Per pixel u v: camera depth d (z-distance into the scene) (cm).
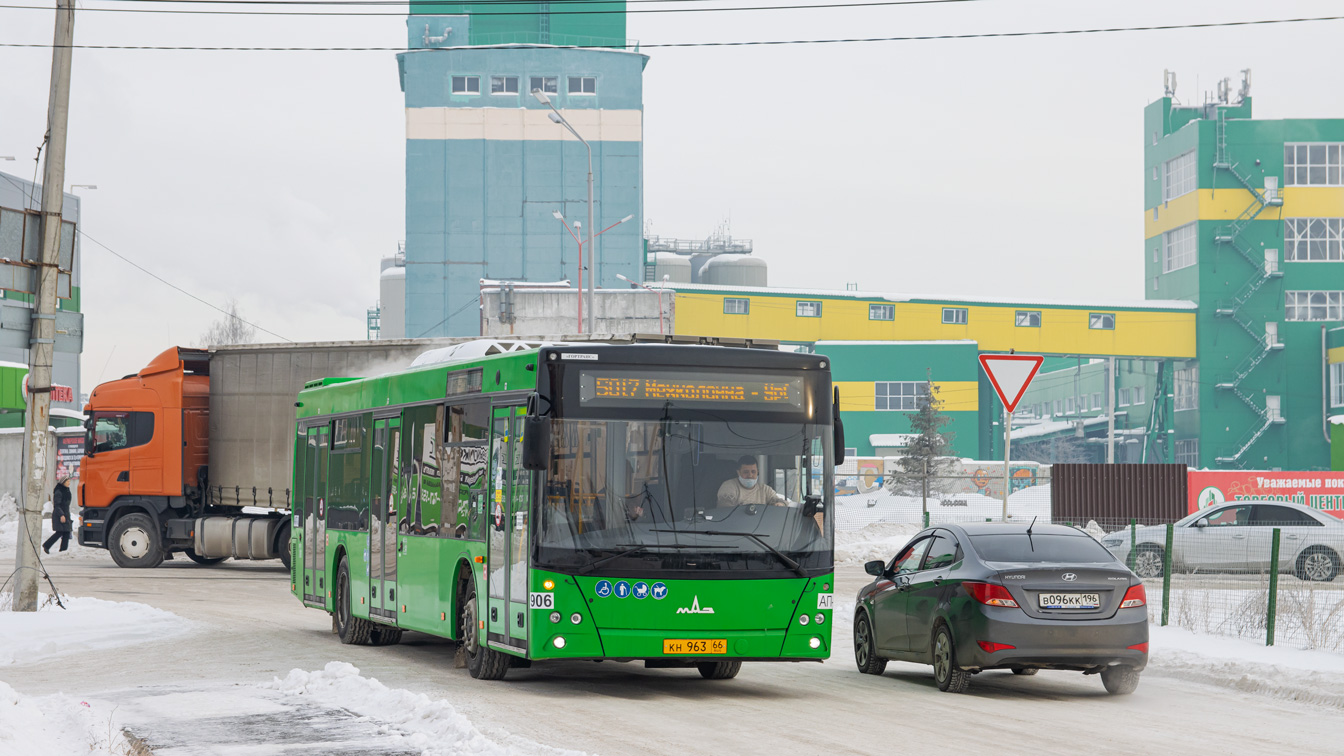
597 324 8450
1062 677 1459
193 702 1098
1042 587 1251
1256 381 10875
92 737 909
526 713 1107
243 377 3111
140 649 1639
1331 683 1271
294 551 1983
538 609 1189
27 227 1969
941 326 10481
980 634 1252
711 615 1205
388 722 988
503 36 11775
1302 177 10994
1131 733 1048
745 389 1252
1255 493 3728
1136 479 3756
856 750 948
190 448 3159
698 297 10019
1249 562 2716
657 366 1234
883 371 10331
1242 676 1353
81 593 2505
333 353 3055
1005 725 1083
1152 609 1844
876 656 1466
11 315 1945
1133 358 10838
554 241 11569
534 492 1202
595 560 1190
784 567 1229
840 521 5728
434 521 1459
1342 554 2694
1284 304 10912
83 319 2048
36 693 1262
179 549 3244
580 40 11981
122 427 3186
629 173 11631
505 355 1308
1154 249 11825
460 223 11569
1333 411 10775
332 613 1789
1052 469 3791
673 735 1004
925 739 1002
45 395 1972
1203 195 10988
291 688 1187
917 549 1455
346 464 1764
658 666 1352
